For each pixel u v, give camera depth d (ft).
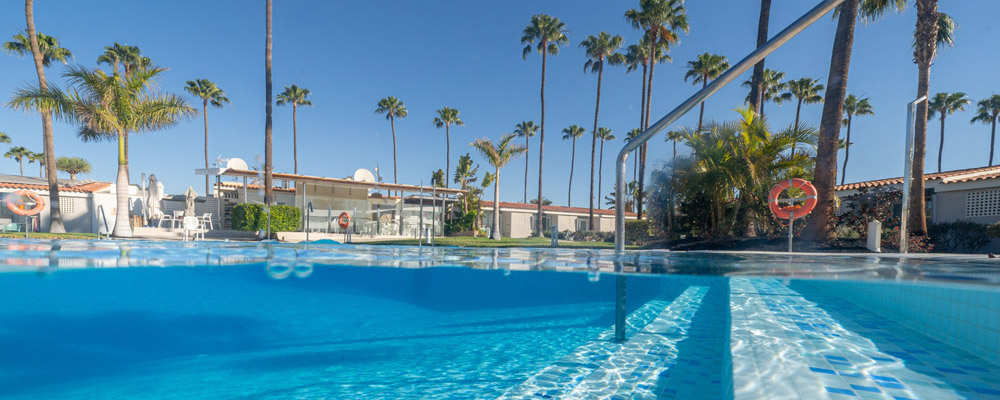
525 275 16.88
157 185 67.41
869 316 12.69
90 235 49.32
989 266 11.30
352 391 10.43
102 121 40.40
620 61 107.65
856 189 50.67
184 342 17.01
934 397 6.43
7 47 69.67
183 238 46.98
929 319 10.21
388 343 16.11
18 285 14.82
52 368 13.46
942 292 9.77
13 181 70.18
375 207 86.43
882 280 9.58
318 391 10.51
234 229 59.47
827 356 8.37
